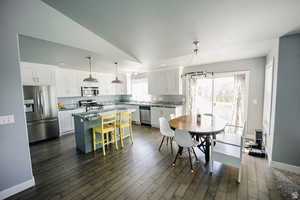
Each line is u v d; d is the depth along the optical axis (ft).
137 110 18.45
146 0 4.13
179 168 7.87
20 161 6.16
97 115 10.64
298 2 4.10
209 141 8.43
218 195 5.82
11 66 5.74
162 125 10.24
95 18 5.37
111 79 21.03
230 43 7.94
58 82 15.25
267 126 9.46
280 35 6.86
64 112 14.79
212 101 14.67
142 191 6.14
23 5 5.20
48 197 5.87
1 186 5.71
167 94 16.80
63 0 4.33
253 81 12.08
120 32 6.49
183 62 13.64
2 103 5.59
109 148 10.74
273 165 7.80
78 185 6.59
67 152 10.23
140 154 9.68
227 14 4.85
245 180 6.73
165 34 6.64
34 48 8.46
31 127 12.07
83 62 12.57
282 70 7.21
